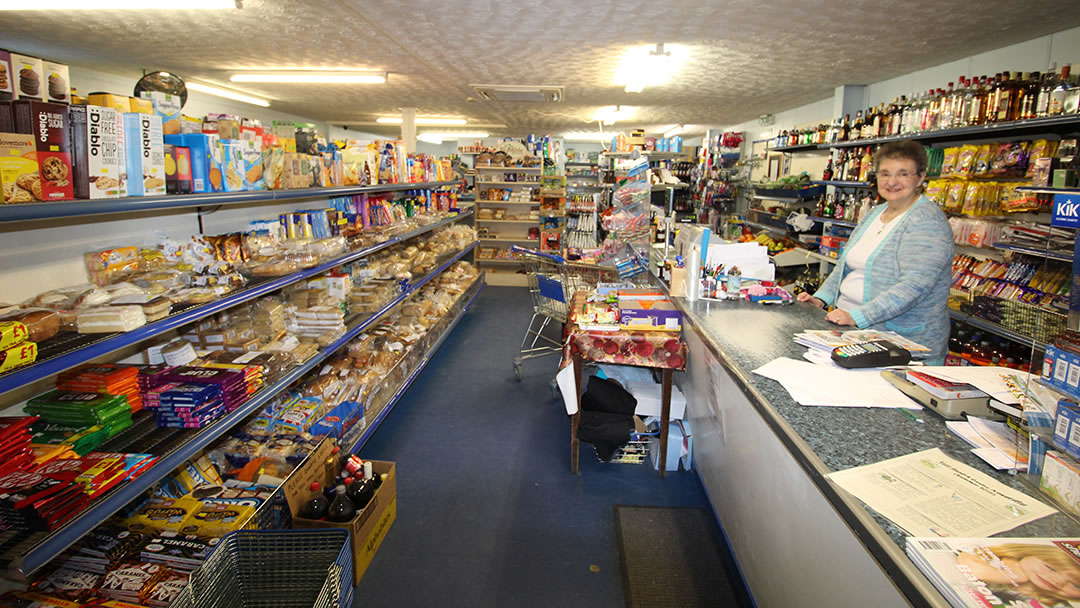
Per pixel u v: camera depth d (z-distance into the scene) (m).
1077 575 0.79
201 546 1.89
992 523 0.96
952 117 3.88
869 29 3.58
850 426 1.39
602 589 2.24
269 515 2.14
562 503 2.86
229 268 2.66
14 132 1.47
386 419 3.91
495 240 9.28
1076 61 3.50
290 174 2.96
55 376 2.03
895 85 5.41
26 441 1.60
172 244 2.55
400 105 8.31
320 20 3.52
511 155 8.91
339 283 3.56
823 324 2.43
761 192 7.80
